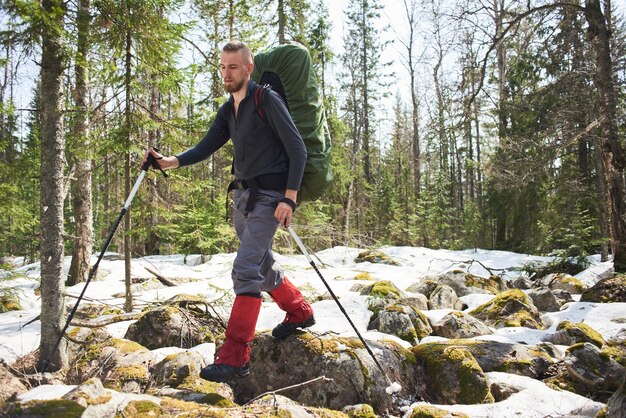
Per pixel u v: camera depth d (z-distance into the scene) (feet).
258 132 8.86
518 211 54.80
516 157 35.91
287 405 8.11
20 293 26.03
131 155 21.39
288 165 9.17
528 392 10.76
